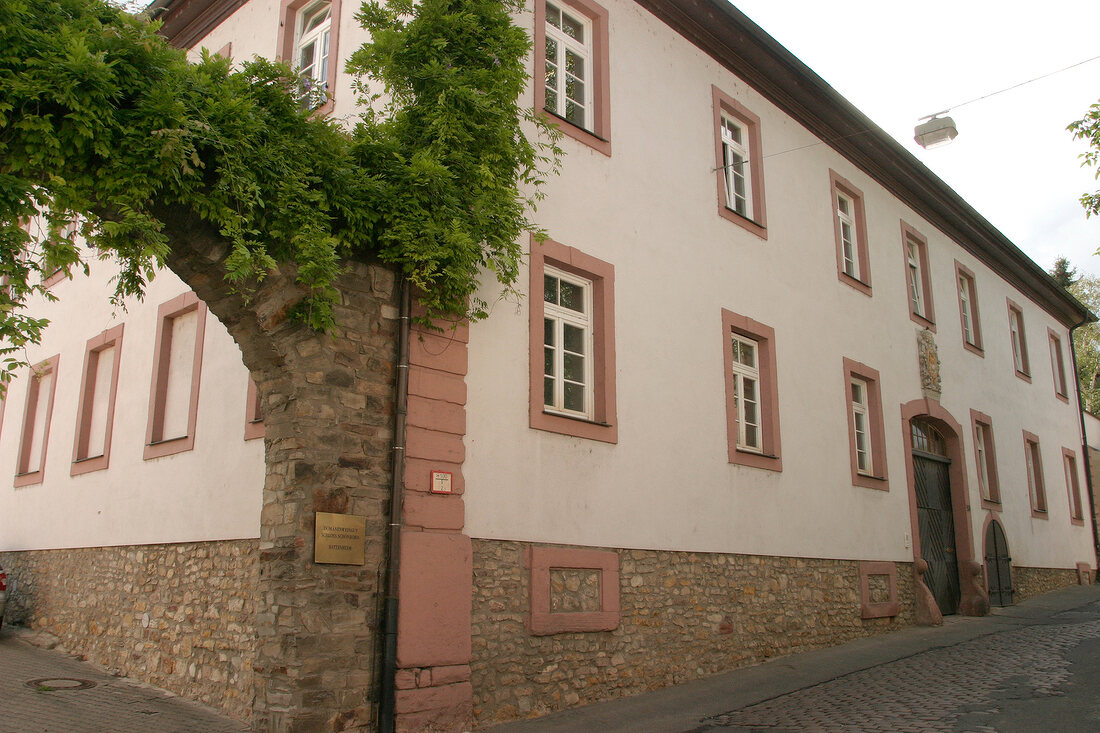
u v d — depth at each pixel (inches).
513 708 300.5
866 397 562.6
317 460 268.2
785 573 442.9
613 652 340.8
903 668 390.9
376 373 289.1
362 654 265.3
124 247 227.1
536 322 340.8
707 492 404.5
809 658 422.9
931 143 487.8
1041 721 274.4
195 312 420.5
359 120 347.6
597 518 347.6
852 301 560.4
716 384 425.4
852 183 593.3
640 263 395.9
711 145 462.9
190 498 380.2
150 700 340.5
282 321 273.6
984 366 733.9
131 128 225.0
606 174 389.1
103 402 484.4
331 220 276.2
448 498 295.1
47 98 213.8
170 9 462.9
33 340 214.4
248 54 426.9
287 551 262.8
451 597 287.7
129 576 410.6
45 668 393.7
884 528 538.6
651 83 429.7
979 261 774.5
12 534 532.1
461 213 296.4
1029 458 805.9
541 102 366.0
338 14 376.2
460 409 305.6
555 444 337.4
